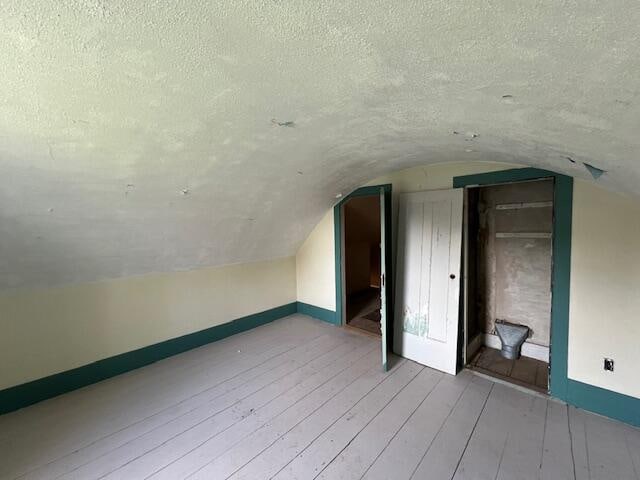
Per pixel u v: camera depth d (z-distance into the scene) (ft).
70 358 8.68
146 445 6.54
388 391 8.47
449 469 5.85
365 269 19.34
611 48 2.32
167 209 8.07
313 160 8.11
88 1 2.70
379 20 2.79
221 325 12.16
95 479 5.69
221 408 7.77
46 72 3.56
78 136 4.83
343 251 13.16
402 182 10.89
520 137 5.10
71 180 5.83
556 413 7.45
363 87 4.24
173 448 6.44
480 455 6.19
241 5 2.74
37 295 8.12
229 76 3.98
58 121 4.42
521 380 8.99
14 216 6.08
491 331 11.50
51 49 3.24
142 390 8.63
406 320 10.53
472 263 11.18
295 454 6.25
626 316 6.95
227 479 5.68
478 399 8.08
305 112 5.20
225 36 3.19
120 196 6.86
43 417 7.49
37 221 6.46
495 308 11.38
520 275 10.82
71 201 6.38
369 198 14.90
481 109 4.34
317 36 3.14
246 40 3.25
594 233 7.25
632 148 3.85
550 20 2.27
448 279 9.55
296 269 15.15
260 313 13.58
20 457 6.22
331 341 11.80
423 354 10.06
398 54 3.32
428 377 9.23
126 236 8.24
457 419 7.28
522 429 6.91
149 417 7.45
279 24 2.97
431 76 3.68
